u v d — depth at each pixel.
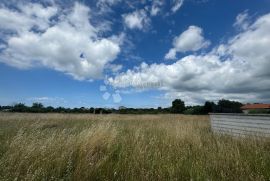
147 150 5.62
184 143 6.89
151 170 4.11
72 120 17.84
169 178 3.98
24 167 3.96
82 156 4.58
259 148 5.75
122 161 4.62
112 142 5.88
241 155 5.23
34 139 5.25
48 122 14.69
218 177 4.02
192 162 4.75
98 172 3.99
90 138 5.61
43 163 4.11
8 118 17.55
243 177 3.95
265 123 8.63
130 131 9.58
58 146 4.95
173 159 5.05
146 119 22.72
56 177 3.80
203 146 6.49
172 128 10.23
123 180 3.87
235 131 10.45
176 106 59.59
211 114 12.92
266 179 3.90
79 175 3.78
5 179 3.45
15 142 5.02
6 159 4.07
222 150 5.62
